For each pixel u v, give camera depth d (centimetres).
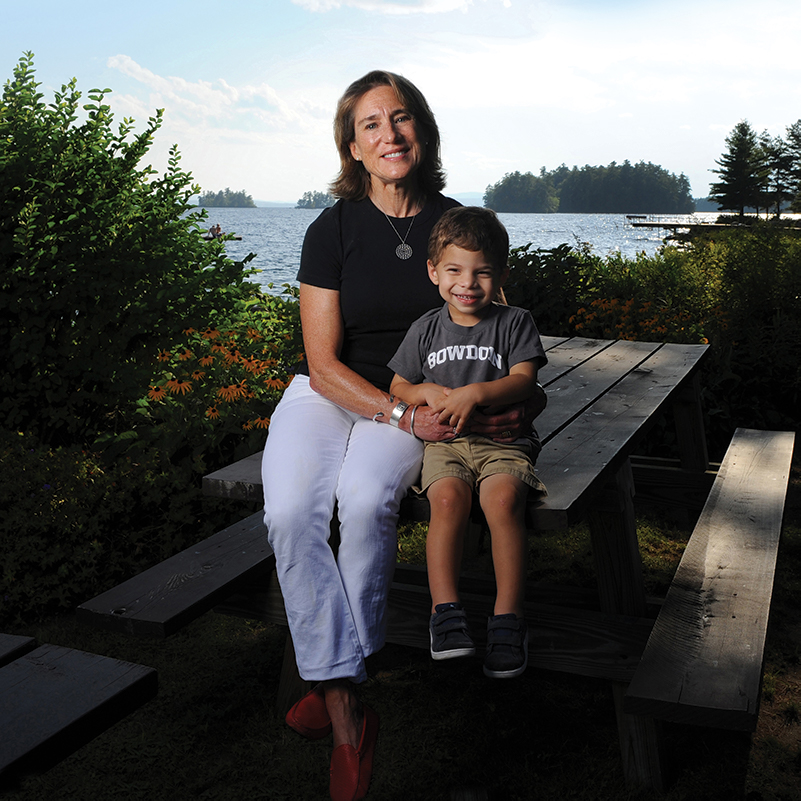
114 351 493
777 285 716
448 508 202
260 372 482
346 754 196
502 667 184
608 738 261
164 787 236
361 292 242
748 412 570
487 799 229
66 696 130
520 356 217
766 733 262
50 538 361
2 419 483
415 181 251
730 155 8700
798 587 366
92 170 490
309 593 200
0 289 464
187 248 537
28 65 494
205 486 237
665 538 427
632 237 6000
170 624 204
